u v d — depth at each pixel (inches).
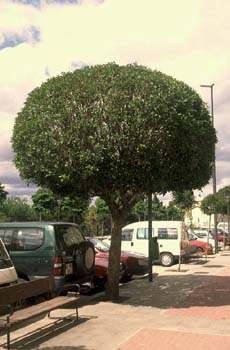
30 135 426.6
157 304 455.5
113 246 479.8
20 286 321.1
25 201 2460.6
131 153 410.3
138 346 304.0
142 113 409.1
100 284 549.0
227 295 511.5
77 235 490.0
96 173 411.8
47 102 428.1
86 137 410.6
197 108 465.4
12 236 459.5
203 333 338.6
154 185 425.7
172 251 880.3
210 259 1012.5
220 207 1776.6
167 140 415.8
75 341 316.5
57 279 436.8
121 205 478.0
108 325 361.7
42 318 382.9
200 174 464.1
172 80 447.5
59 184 441.1
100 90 419.5
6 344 306.3
